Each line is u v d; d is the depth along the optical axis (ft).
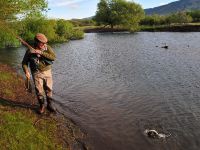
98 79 68.85
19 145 27.73
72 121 38.22
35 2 75.77
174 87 60.29
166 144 33.22
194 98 51.83
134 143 33.24
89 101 48.75
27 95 45.57
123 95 53.47
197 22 390.01
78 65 93.30
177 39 197.88
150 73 76.74
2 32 82.74
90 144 32.27
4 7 70.54
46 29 185.68
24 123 32.12
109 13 390.63
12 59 105.19
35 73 36.37
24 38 150.82
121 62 99.09
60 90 56.03
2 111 34.58
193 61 96.37
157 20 400.26
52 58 36.22
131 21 372.99
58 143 30.63
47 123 34.91
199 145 33.19
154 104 48.11
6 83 50.31
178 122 40.04
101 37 251.19
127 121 39.86
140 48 147.23
